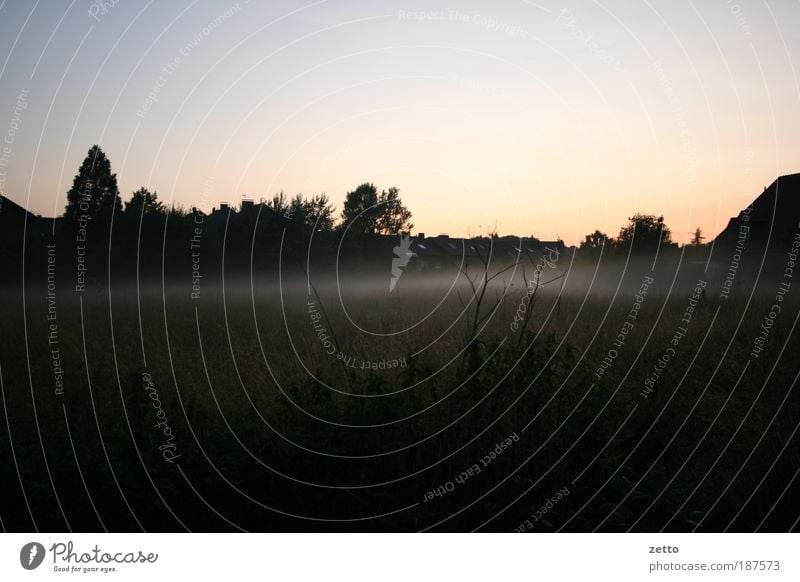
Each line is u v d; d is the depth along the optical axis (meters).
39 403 5.67
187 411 4.85
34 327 10.05
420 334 8.18
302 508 4.39
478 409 4.80
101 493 4.37
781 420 5.67
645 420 5.31
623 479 4.55
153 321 10.70
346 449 4.50
